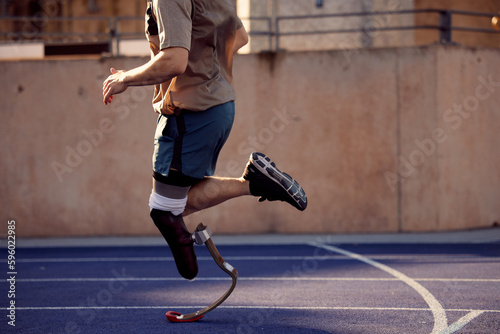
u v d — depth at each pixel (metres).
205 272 8.42
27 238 13.99
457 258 9.35
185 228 4.00
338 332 4.63
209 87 3.61
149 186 13.88
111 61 13.95
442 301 5.93
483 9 18.56
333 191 13.52
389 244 11.58
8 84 14.15
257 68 13.69
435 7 18.16
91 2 25.05
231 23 3.70
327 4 17.41
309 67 13.59
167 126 3.65
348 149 13.48
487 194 13.93
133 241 13.12
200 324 5.00
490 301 5.88
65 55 14.91
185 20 3.41
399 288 6.77
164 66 3.38
